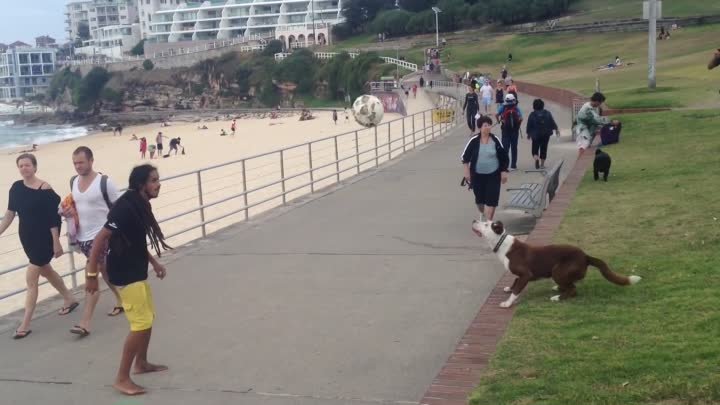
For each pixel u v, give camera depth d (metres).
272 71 113.75
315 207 13.35
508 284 7.55
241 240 10.90
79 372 6.17
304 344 6.44
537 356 5.41
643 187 11.55
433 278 8.21
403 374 5.65
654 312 6.03
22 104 167.12
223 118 103.25
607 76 46.47
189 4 163.12
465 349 5.80
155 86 131.75
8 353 6.72
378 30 121.38
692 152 14.22
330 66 102.94
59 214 7.37
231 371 5.95
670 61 50.97
